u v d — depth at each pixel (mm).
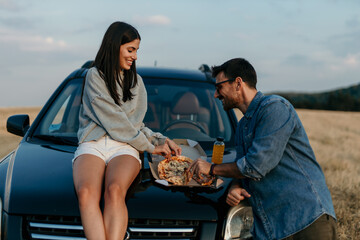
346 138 14781
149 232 2143
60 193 2230
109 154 2469
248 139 2293
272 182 2209
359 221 4219
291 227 2123
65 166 2545
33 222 2121
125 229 2066
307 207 2127
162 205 2207
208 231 2166
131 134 2527
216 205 2268
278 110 2178
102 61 2582
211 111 3686
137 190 2328
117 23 2564
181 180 2453
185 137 3322
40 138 3074
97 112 2510
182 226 2164
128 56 2568
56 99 3523
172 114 3623
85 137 2506
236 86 2328
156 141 2777
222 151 2539
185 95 3699
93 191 2104
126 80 2664
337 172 6609
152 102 3643
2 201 2203
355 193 5453
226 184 2500
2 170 2516
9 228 2100
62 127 3248
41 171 2461
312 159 2248
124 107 2672
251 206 2328
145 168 2631
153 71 4074
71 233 2107
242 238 2252
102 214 2133
